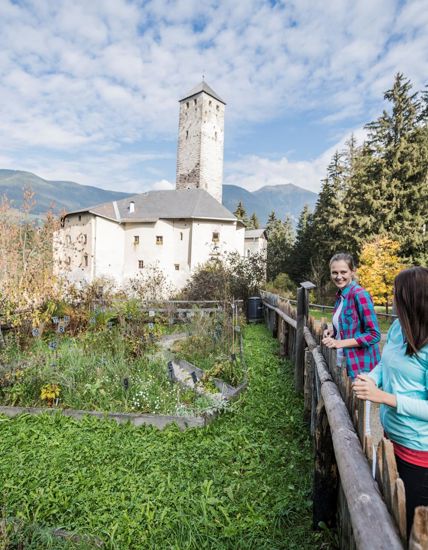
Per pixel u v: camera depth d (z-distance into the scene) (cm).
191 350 764
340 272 329
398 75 2739
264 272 1814
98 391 521
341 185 3631
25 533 266
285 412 486
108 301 1046
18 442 402
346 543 229
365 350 312
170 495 312
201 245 3294
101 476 339
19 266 1008
